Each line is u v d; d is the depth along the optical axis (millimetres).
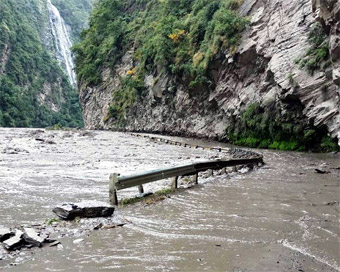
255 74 29281
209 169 12148
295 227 6336
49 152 19844
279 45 25797
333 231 6098
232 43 30844
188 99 39188
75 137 35156
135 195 9086
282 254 4969
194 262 4625
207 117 36156
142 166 14992
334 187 10414
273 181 11578
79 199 8438
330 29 18156
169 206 7949
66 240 5410
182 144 29203
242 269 4410
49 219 6469
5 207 7371
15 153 18453
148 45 50938
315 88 21438
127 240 5504
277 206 7992
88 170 13328
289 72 23469
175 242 5453
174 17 47719
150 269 4367
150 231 6031
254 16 30578
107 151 22000
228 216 7094
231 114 31359
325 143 22094
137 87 51625
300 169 14586
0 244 5055
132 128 53500
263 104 26438
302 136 23625
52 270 4270
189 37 40156
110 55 66688
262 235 5855
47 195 8750
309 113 21578
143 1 68000
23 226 5980
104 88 65812
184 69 38031
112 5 73312
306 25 24094
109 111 60094
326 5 17734
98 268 4367
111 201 7973
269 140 26609
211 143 31406
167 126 44062
